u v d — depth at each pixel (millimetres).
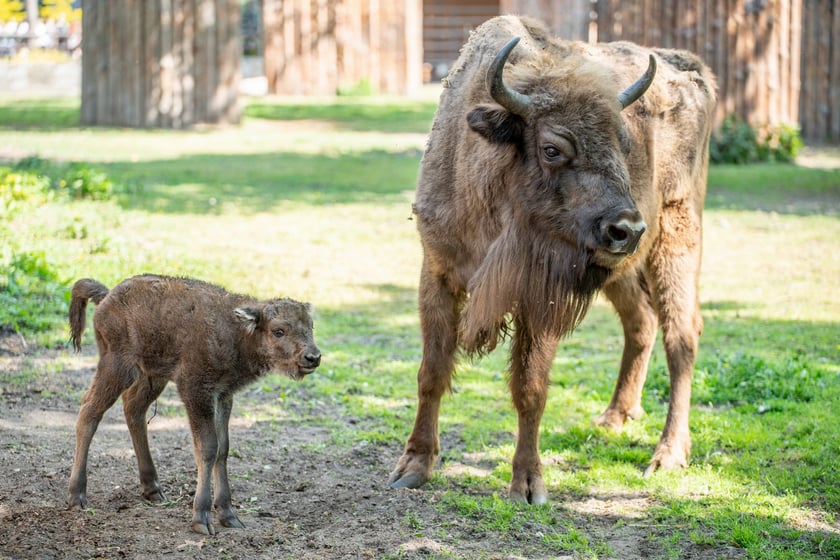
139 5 40094
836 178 31750
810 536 9219
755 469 10961
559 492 10375
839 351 15555
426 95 52906
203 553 8250
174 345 8656
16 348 13781
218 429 8883
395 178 30625
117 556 8094
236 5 40938
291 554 8336
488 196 9969
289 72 51812
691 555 8820
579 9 47219
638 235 9188
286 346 8586
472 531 9086
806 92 40594
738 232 24438
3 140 34906
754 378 13828
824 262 21641
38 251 17375
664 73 12266
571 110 9469
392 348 15555
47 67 56594
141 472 9352
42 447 10539
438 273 10625
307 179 29938
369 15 51781
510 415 12852
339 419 12414
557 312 9719
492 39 10891
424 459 10516
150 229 21703
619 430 12344
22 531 8430
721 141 34750
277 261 19875
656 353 16109
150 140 37000
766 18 34875
